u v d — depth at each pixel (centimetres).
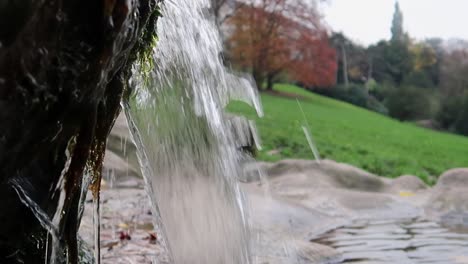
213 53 254
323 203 649
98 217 171
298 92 2517
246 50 2038
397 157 1502
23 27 102
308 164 898
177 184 247
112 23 114
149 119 225
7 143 108
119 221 471
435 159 1529
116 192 643
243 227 287
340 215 604
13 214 119
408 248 454
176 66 222
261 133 1566
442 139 1955
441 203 701
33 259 127
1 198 115
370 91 2784
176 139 240
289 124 1755
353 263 397
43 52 106
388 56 2931
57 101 113
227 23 2019
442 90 2672
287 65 2109
